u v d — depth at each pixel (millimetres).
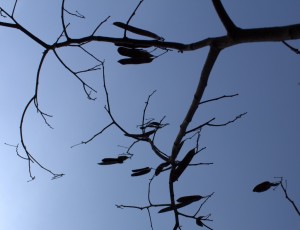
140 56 2514
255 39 1913
